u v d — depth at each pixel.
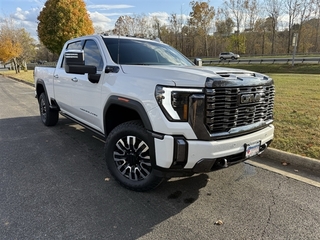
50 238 2.33
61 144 4.87
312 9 54.59
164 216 2.68
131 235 2.39
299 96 8.66
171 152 2.52
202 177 3.54
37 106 9.24
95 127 3.91
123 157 3.18
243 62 32.09
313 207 2.85
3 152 4.45
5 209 2.76
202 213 2.74
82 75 3.99
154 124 2.61
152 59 3.87
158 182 2.95
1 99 11.03
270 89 3.12
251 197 3.05
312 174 3.64
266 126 3.16
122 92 2.98
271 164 3.98
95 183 3.34
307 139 4.54
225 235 2.40
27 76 25.30
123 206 2.84
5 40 29.55
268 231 2.46
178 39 68.00
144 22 52.41
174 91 2.49
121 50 3.73
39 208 2.78
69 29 24.12
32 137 5.31
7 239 2.31
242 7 60.12
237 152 2.73
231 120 2.66
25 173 3.63
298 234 2.42
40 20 24.83
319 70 21.78
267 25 60.00
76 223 2.54
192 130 2.49
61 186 3.26
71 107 4.55
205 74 2.58
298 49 57.34
